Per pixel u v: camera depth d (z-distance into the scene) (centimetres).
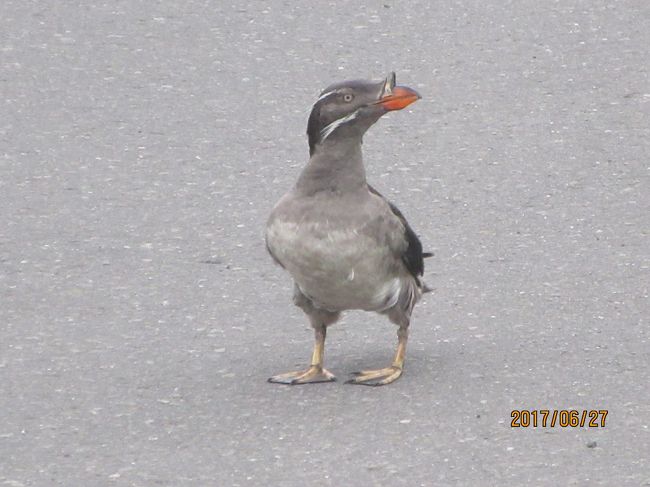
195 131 1769
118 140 1745
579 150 1706
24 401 1159
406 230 1155
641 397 1147
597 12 2062
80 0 2119
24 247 1479
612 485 1007
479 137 1744
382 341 1272
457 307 1341
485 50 1961
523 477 1020
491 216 1552
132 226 1533
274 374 1205
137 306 1352
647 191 1605
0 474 1034
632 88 1861
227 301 1365
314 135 1123
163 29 2027
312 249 1119
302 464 1043
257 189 1628
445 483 1012
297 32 2017
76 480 1024
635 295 1359
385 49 1970
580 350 1239
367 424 1106
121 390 1177
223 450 1067
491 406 1134
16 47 1981
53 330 1299
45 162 1688
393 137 1745
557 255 1455
